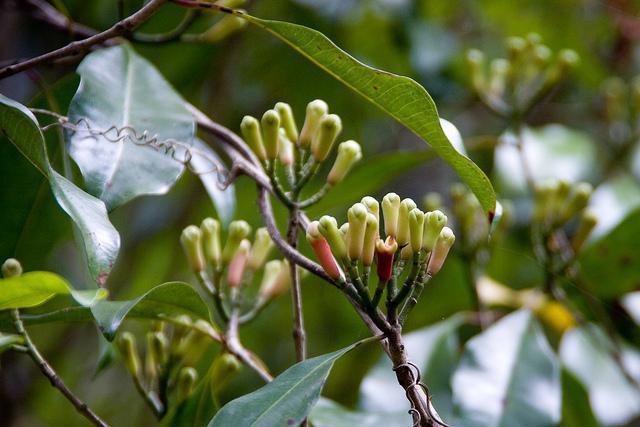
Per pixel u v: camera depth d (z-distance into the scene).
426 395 0.80
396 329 0.80
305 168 0.86
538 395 0.95
